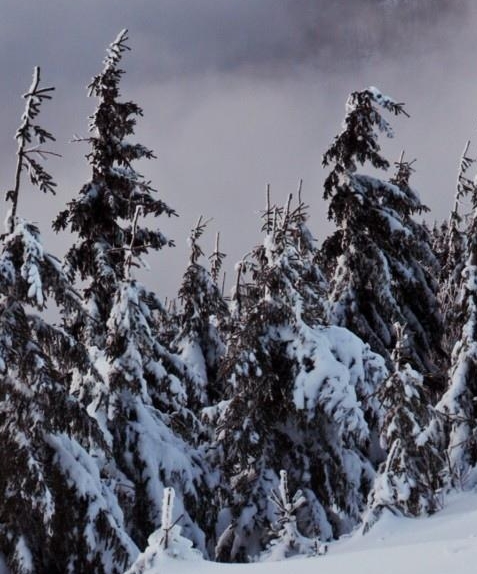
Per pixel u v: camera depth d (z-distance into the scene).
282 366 18.61
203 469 18.36
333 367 17.81
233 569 9.08
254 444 18.12
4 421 12.98
